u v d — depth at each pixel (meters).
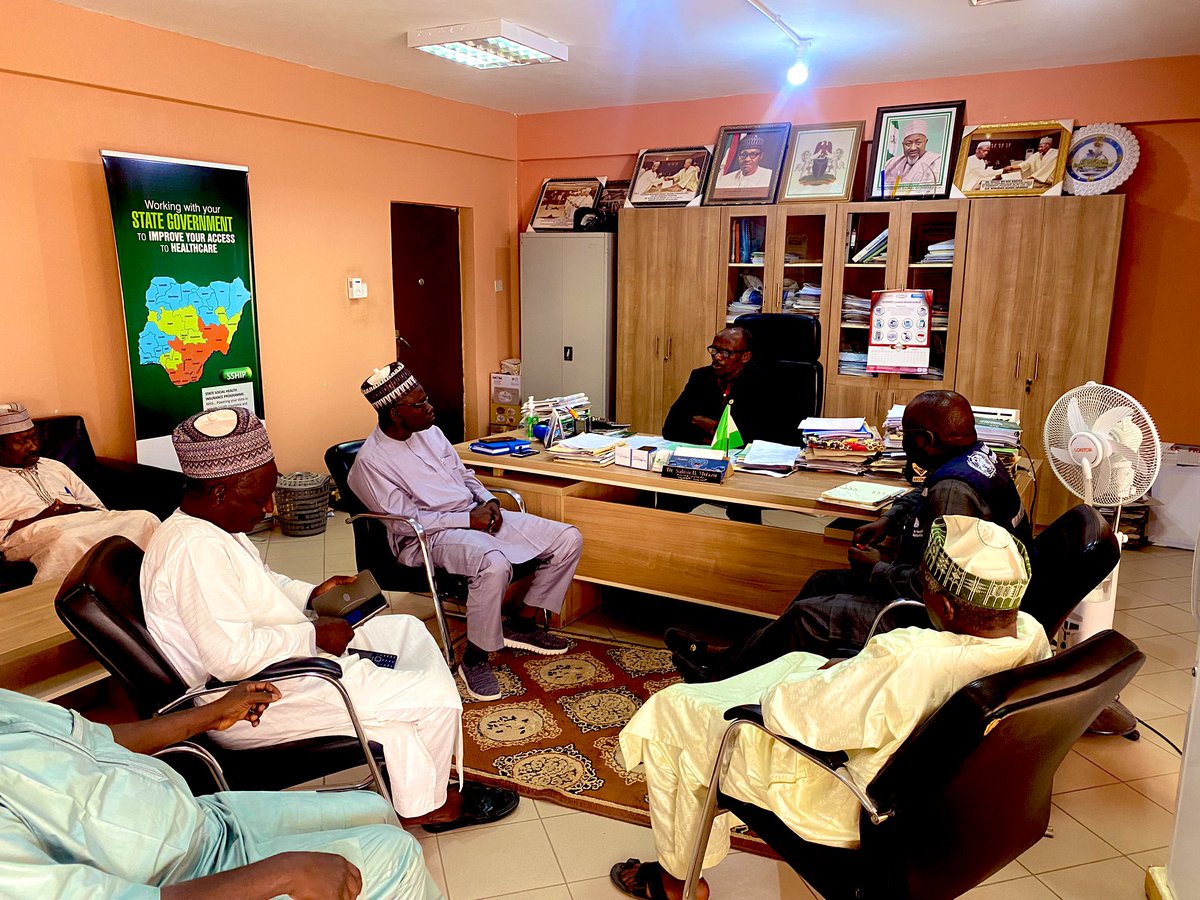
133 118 4.21
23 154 3.83
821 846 1.54
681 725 1.80
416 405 2.92
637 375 6.15
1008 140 4.93
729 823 1.91
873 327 5.16
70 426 3.91
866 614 2.23
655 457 3.13
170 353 4.37
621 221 5.98
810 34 4.30
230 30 4.25
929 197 5.07
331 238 5.36
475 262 6.57
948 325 5.10
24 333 3.92
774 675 1.91
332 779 2.48
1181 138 4.72
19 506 3.42
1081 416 2.80
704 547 3.04
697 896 1.83
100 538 3.35
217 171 4.49
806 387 3.93
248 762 1.87
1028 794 1.45
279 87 4.83
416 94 5.74
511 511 3.29
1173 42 4.37
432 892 1.54
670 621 3.54
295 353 5.21
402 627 2.31
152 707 1.74
